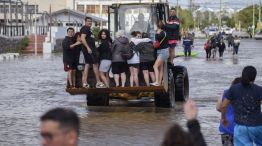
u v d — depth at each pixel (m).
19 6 128.25
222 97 18.53
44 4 189.12
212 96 43.69
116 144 25.00
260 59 99.69
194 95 44.41
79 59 35.44
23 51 115.06
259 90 17.69
